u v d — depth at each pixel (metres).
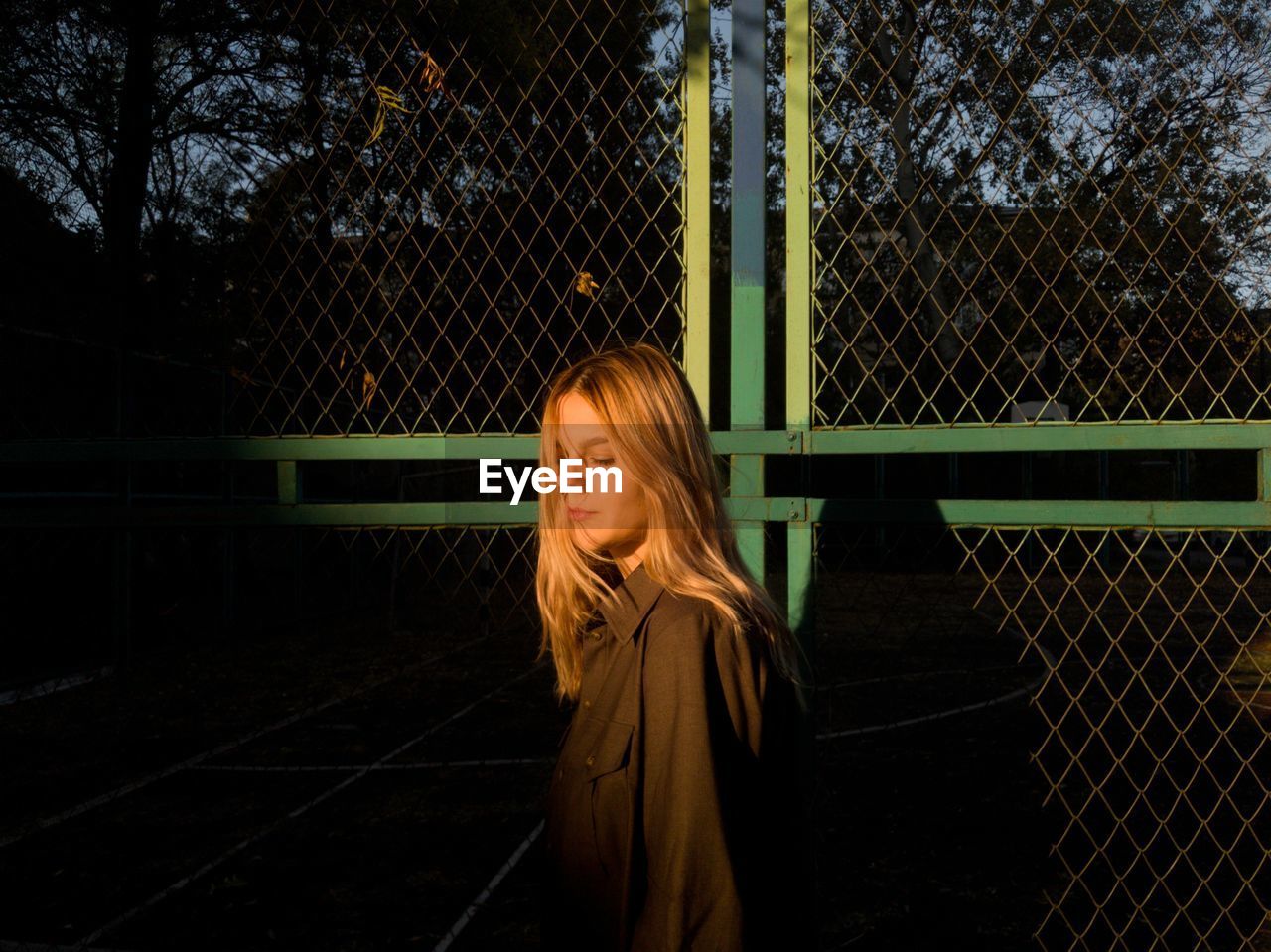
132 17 9.46
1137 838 4.13
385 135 3.49
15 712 7.07
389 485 12.98
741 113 2.24
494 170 6.53
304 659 9.51
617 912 1.18
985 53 7.71
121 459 2.45
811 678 2.13
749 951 1.09
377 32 3.15
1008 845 4.06
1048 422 2.10
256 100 8.97
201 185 10.27
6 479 7.41
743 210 2.22
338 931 3.29
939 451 2.14
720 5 2.74
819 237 2.29
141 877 3.80
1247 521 1.99
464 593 14.08
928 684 8.02
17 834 4.33
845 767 5.32
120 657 8.81
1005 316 14.25
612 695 1.22
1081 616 12.16
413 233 3.08
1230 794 4.73
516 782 5.09
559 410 1.38
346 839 4.23
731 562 1.33
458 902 3.53
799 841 1.25
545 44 7.04
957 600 13.40
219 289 9.75
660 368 1.36
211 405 9.49
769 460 2.25
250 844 4.18
